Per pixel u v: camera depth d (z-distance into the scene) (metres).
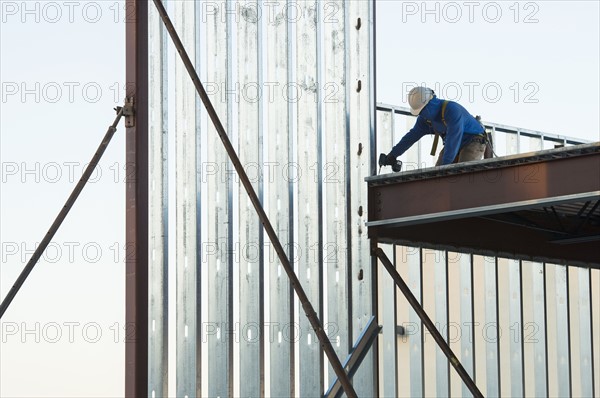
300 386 19.22
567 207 21.67
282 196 19.22
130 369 16.44
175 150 18.66
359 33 20.41
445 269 23.39
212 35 18.91
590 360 27.09
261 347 18.59
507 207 17.30
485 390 26.38
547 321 26.95
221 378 18.34
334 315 19.61
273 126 19.31
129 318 16.53
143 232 16.62
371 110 20.27
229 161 18.70
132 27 16.88
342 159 19.86
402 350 26.80
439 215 18.19
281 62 19.42
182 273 18.44
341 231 19.75
